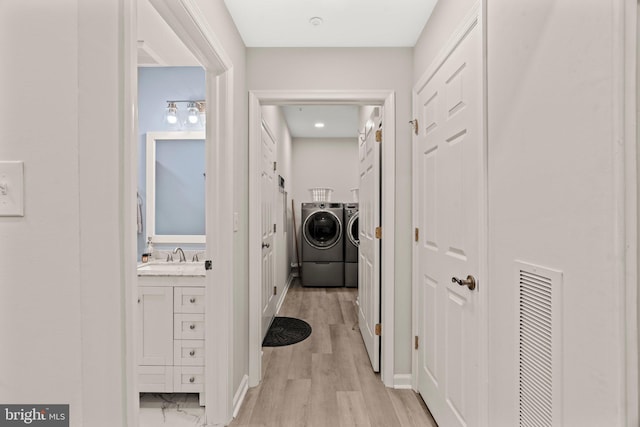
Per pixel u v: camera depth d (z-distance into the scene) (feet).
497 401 3.71
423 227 6.39
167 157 8.55
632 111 2.13
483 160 3.99
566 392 2.65
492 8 3.84
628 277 2.14
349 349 8.86
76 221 2.45
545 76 2.92
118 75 2.67
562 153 2.71
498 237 3.72
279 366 7.90
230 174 5.69
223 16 5.51
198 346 6.41
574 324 2.57
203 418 5.97
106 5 2.58
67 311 2.47
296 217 18.38
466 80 4.53
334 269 15.98
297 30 6.50
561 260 2.71
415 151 6.74
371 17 6.09
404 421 5.80
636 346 2.12
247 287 7.06
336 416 5.94
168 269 6.97
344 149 18.60
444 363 5.31
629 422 2.13
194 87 8.57
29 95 2.45
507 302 3.52
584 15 2.46
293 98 7.14
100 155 2.56
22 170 2.45
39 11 2.43
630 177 2.14
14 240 2.46
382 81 7.09
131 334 2.74
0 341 2.48
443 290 5.37
